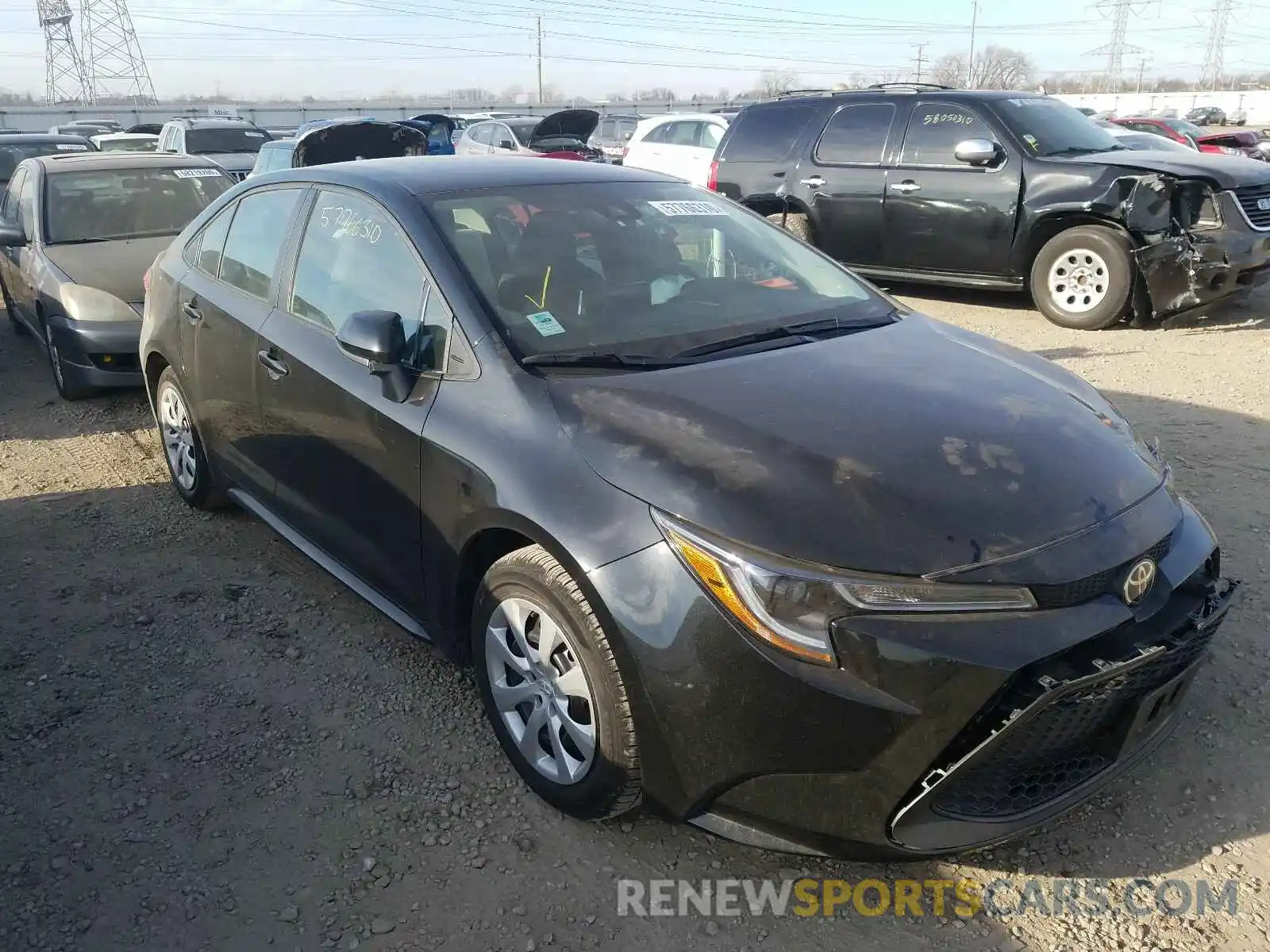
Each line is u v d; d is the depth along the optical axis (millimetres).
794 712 2234
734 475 2432
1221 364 6949
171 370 4684
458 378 2986
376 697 3396
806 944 2406
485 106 59344
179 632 3816
